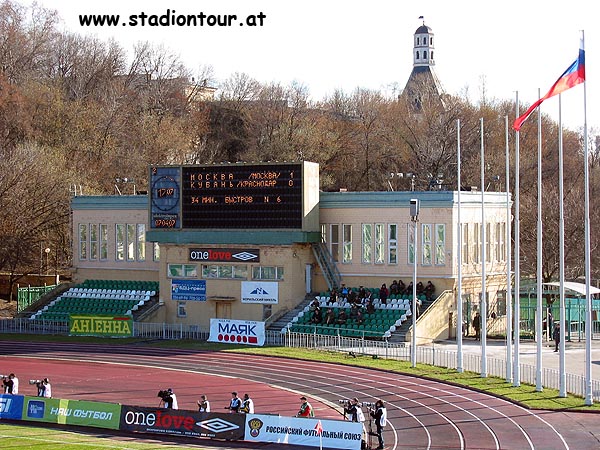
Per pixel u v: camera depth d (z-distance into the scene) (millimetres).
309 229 85812
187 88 166625
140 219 96500
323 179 141500
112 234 97938
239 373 67625
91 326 86438
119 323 85562
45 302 96938
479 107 154250
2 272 119875
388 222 85438
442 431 49625
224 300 88062
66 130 133375
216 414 49625
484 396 58438
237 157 152500
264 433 48594
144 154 136875
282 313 84938
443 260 83438
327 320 81312
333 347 76750
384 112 157500
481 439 47688
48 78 151125
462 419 52312
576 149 149625
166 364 71625
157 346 80062
